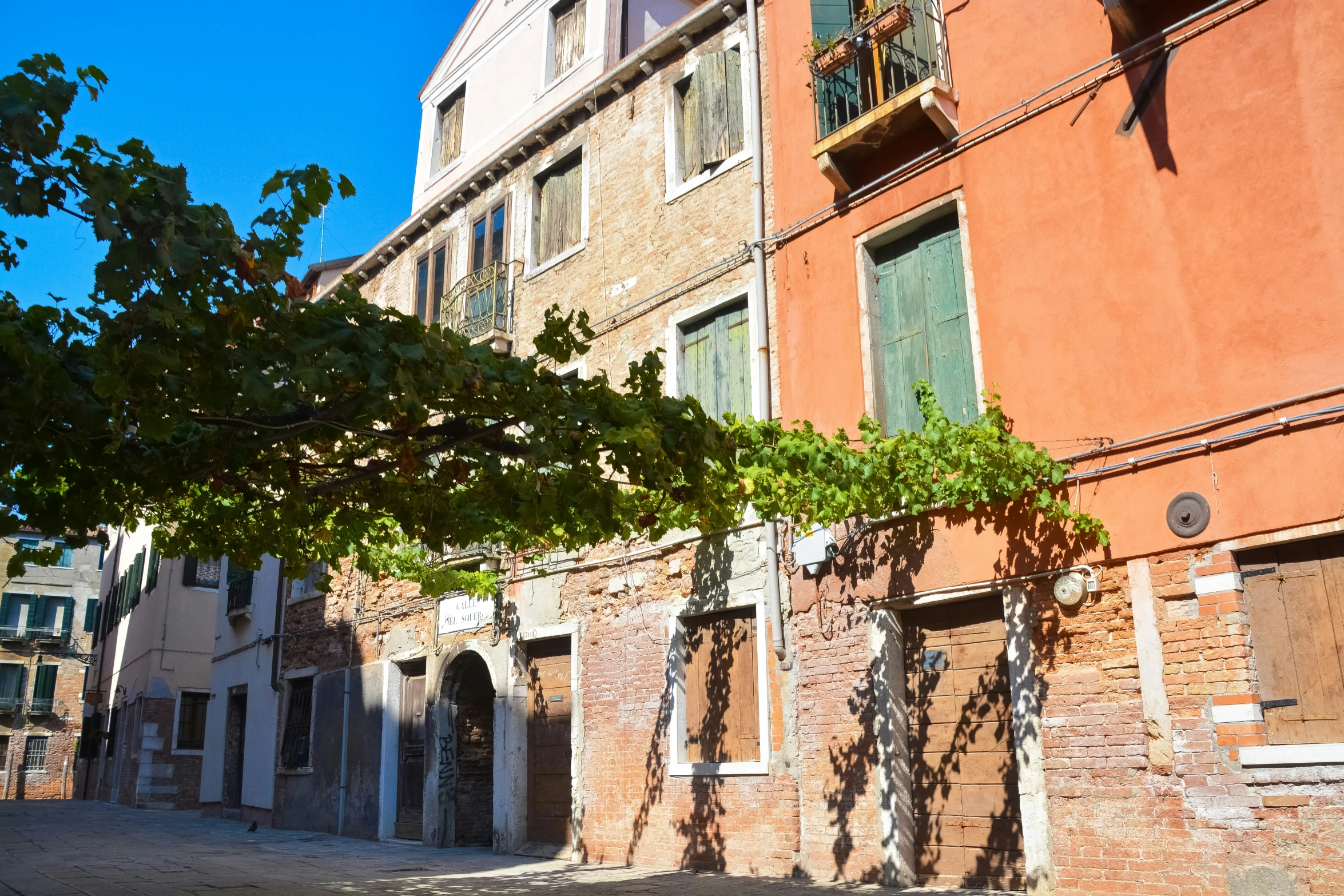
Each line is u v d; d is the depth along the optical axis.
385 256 18.64
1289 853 6.82
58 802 32.56
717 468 6.50
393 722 15.88
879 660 9.45
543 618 13.28
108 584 39.34
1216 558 7.46
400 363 4.86
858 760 9.48
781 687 10.29
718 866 10.47
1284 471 7.21
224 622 23.20
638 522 6.81
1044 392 8.65
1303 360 7.25
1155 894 7.36
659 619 11.75
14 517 5.41
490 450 5.75
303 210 4.86
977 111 9.56
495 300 15.01
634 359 12.82
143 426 4.56
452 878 10.12
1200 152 7.99
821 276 10.70
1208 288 7.80
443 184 18.58
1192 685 7.45
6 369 4.20
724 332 11.93
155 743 27.73
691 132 12.95
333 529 8.32
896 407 9.95
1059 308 8.66
